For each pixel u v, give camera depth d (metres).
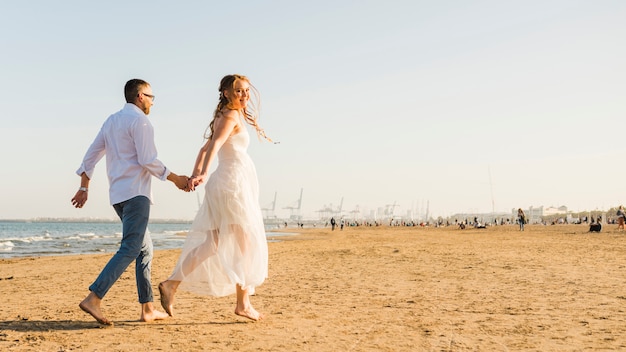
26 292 6.14
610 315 4.16
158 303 5.10
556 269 7.82
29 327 3.74
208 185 3.88
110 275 3.70
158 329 3.69
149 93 3.99
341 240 26.47
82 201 3.99
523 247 14.05
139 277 3.99
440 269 8.27
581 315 4.18
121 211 3.84
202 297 5.43
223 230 3.81
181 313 4.41
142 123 3.77
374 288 6.09
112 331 3.60
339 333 3.55
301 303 4.98
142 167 3.81
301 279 7.21
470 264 9.00
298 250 15.65
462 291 5.71
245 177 3.92
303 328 3.73
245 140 3.98
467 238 24.75
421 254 11.81
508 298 5.13
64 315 4.33
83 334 3.49
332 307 4.72
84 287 6.71
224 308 4.70
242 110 4.06
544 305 4.68
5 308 4.75
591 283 6.15
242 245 3.84
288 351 3.04
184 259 3.93
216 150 3.79
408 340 3.33
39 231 83.19
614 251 11.84
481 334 3.51
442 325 3.82
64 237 46.34
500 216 181.75
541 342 3.26
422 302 4.96
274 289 6.11
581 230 36.81
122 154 3.78
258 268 3.88
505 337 3.41
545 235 26.75
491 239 22.16
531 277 6.88
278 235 45.94
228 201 3.80
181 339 3.35
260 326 3.81
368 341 3.30
